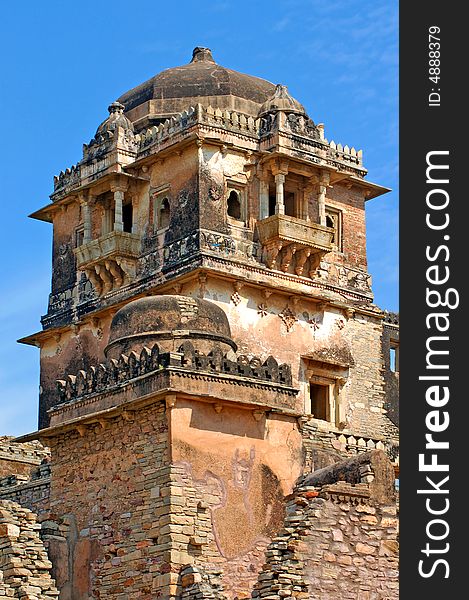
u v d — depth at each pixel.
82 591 35.84
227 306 46.03
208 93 50.00
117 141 48.94
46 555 32.47
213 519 34.97
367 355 49.62
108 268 48.56
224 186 46.97
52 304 51.50
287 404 36.97
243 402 35.97
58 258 51.72
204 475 35.16
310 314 48.19
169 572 33.97
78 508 36.69
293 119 48.31
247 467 35.94
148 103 50.28
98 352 49.50
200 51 52.66
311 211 48.78
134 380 35.94
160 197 48.06
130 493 35.47
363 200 50.97
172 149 47.28
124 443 36.00
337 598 32.31
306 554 32.31
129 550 35.03
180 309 38.88
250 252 46.97
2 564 31.97
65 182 51.22
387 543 33.34
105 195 49.94
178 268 46.38
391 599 33.00
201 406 35.56
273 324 47.09
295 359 47.41
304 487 33.66
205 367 35.81
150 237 48.03
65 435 37.59
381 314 50.19
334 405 48.50
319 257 48.12
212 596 33.34
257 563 35.41
